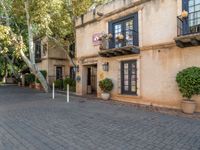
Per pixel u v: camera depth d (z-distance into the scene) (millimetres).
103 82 16328
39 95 19516
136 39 14539
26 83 31688
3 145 6547
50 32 22250
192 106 10836
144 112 11320
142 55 14109
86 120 9531
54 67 29406
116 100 15945
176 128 8211
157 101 13156
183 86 10953
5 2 21328
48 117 10164
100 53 16344
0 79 42250
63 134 7551
